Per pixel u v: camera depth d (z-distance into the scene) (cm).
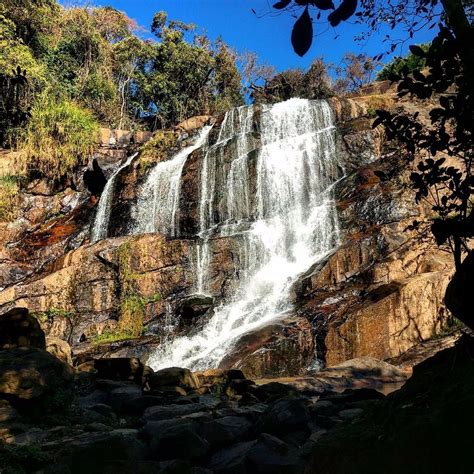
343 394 748
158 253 1853
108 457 481
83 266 1902
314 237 1869
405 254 1538
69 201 2658
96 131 2741
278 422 564
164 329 1714
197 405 691
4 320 785
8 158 2616
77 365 1006
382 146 2122
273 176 2117
